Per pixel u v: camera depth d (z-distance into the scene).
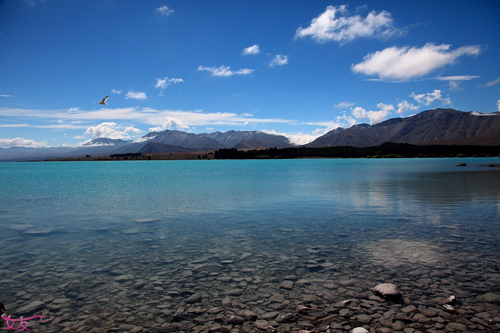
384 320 7.47
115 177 71.38
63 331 7.18
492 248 12.84
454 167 101.31
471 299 8.43
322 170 92.62
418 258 11.73
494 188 36.91
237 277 10.27
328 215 20.89
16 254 12.85
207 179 59.00
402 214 20.88
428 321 7.38
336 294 8.90
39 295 9.04
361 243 13.88
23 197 33.16
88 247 13.81
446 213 21.05
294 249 13.18
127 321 7.61
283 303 8.44
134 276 10.45
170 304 8.48
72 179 65.31
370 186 41.47
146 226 18.12
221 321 7.57
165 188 41.81
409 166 115.25
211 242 14.52
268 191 36.72
